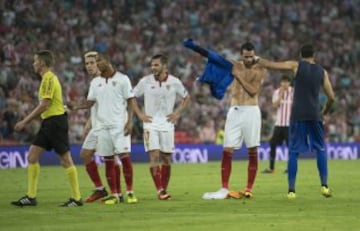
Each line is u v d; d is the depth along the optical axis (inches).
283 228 1145.4
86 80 3358.8
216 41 3954.2
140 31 3806.6
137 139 3179.1
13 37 3408.0
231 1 4153.5
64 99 3203.7
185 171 2479.1
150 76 1574.8
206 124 3376.0
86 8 3789.4
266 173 2389.3
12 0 3555.6
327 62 4089.6
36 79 3238.2
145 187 1872.5
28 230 1133.1
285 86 2375.7
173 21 3941.9
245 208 1396.4
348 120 3708.2
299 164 2859.3
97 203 1485.0
